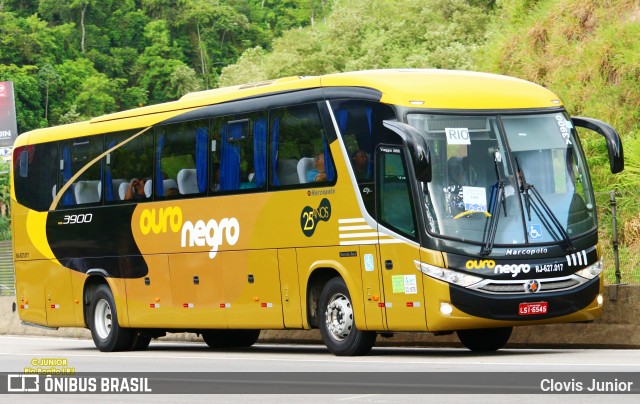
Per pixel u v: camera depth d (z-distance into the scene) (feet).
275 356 65.36
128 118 78.84
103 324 80.64
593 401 35.29
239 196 68.64
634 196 80.74
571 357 54.44
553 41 106.52
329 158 62.34
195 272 72.28
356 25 283.79
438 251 56.95
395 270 58.65
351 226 60.90
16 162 87.97
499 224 57.77
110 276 79.51
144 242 76.54
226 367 55.83
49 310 85.25
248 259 67.92
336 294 62.64
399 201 58.54
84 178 81.97
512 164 58.75
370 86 60.59
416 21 254.06
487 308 56.80
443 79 60.75
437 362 53.42
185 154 73.31
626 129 92.79
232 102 69.92
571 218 59.11
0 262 125.80
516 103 60.18
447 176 57.88
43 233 85.25
